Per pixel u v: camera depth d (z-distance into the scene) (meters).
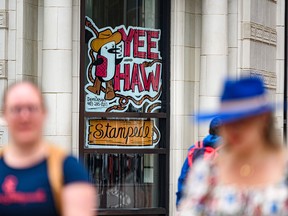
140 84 27.38
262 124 8.59
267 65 29.77
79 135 26.50
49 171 9.06
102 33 26.95
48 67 25.58
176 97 27.48
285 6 31.08
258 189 8.48
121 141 27.16
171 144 27.48
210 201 8.80
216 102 27.03
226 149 8.93
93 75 26.80
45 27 25.64
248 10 28.02
